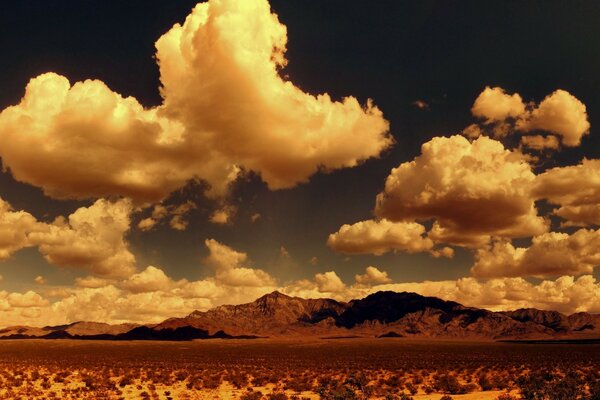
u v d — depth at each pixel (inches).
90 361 3644.2
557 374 2285.9
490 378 2245.3
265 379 2333.9
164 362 3629.4
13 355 4439.0
